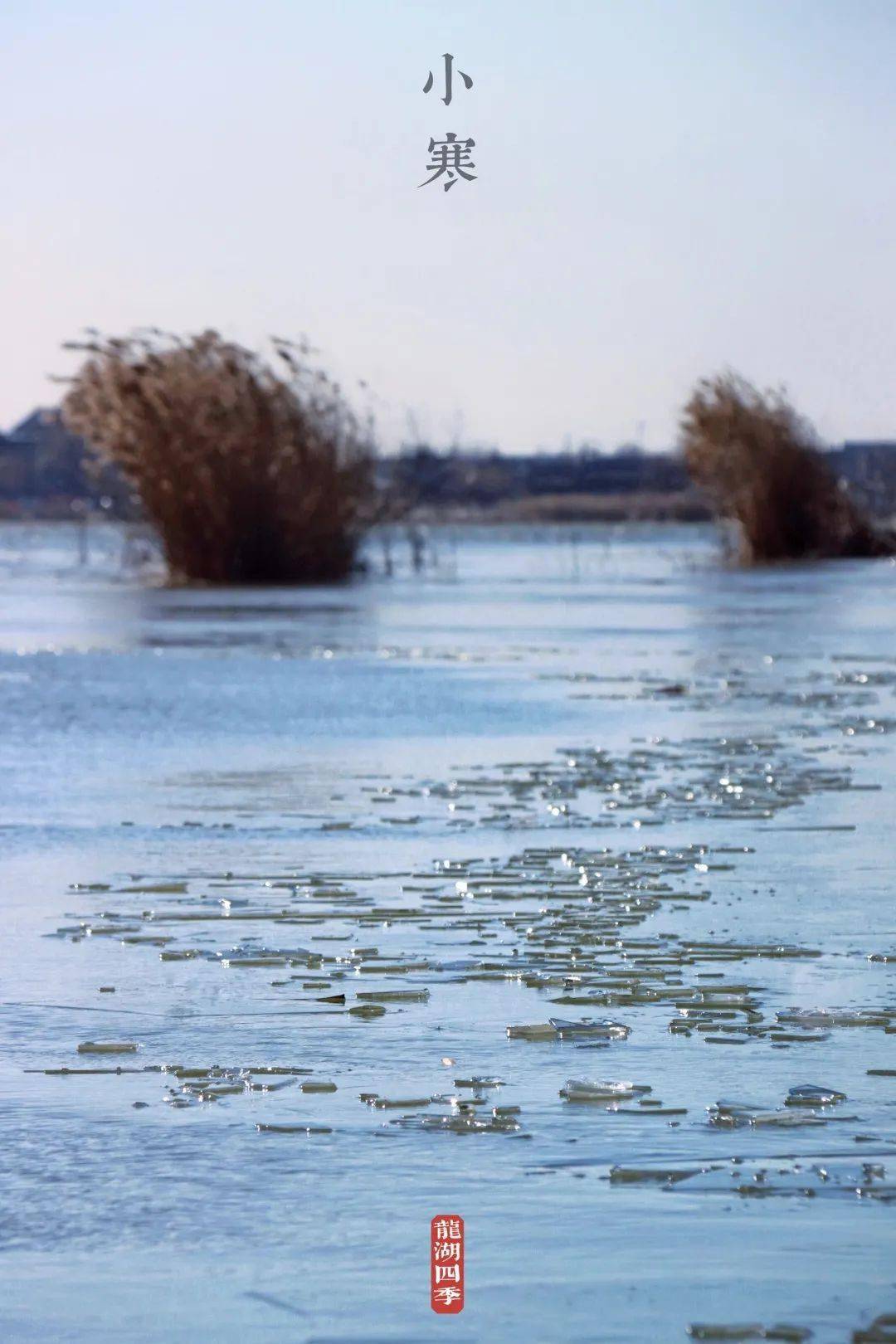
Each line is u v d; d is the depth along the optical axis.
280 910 11.23
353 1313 5.34
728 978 9.44
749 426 62.84
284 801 15.68
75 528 95.75
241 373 53.50
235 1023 8.63
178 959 9.98
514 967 9.67
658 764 17.81
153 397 53.25
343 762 18.11
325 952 10.13
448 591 51.28
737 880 12.08
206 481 53.56
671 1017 8.71
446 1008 8.91
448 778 16.95
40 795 16.05
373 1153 6.71
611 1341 5.15
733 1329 5.18
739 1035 8.38
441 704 23.55
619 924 10.76
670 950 10.08
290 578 54.31
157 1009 8.91
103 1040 8.35
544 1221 6.01
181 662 29.72
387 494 55.88
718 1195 6.24
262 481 53.75
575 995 9.08
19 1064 7.95
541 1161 6.61
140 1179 6.46
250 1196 6.28
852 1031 8.43
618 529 90.75
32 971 9.72
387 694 24.66
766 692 25.02
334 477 54.34
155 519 53.97
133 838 13.84
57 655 30.95
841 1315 5.29
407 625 38.38
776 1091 7.47
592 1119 7.11
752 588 50.88
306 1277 5.60
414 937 10.48
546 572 62.03
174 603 45.94
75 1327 5.30
